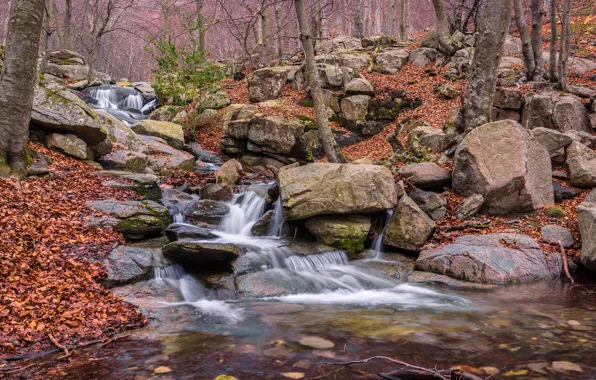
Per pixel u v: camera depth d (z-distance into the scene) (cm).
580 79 1745
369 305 614
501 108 1444
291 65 2453
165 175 1370
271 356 407
